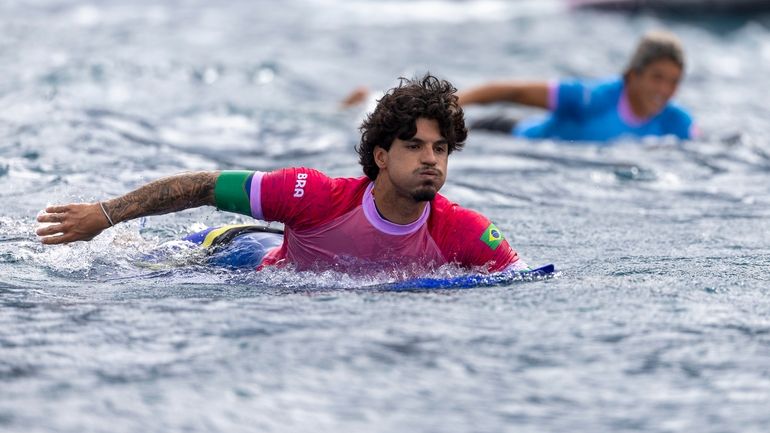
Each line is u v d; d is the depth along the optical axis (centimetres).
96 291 1336
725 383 970
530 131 3177
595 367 1012
